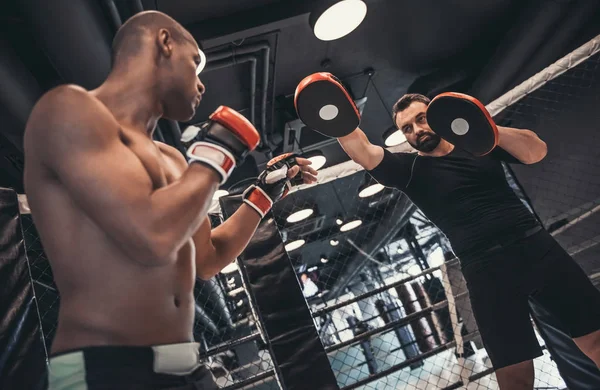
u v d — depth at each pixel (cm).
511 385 193
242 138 108
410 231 1166
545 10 470
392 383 787
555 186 439
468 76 634
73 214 100
